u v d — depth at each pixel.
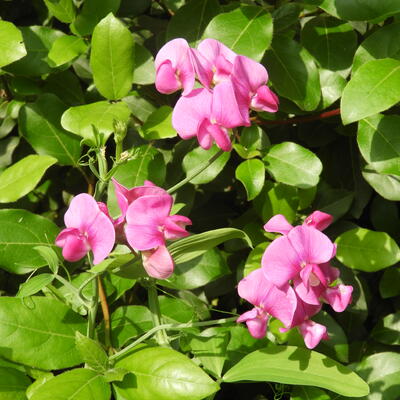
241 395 0.62
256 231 0.59
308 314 0.50
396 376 0.56
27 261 0.55
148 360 0.50
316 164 0.56
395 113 0.60
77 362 0.52
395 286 0.62
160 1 0.64
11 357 0.51
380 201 0.63
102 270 0.48
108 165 0.62
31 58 0.58
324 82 0.59
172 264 0.48
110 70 0.56
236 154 0.62
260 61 0.58
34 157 0.55
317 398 0.54
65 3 0.58
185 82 0.52
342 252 0.59
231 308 0.64
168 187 0.59
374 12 0.54
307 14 0.60
